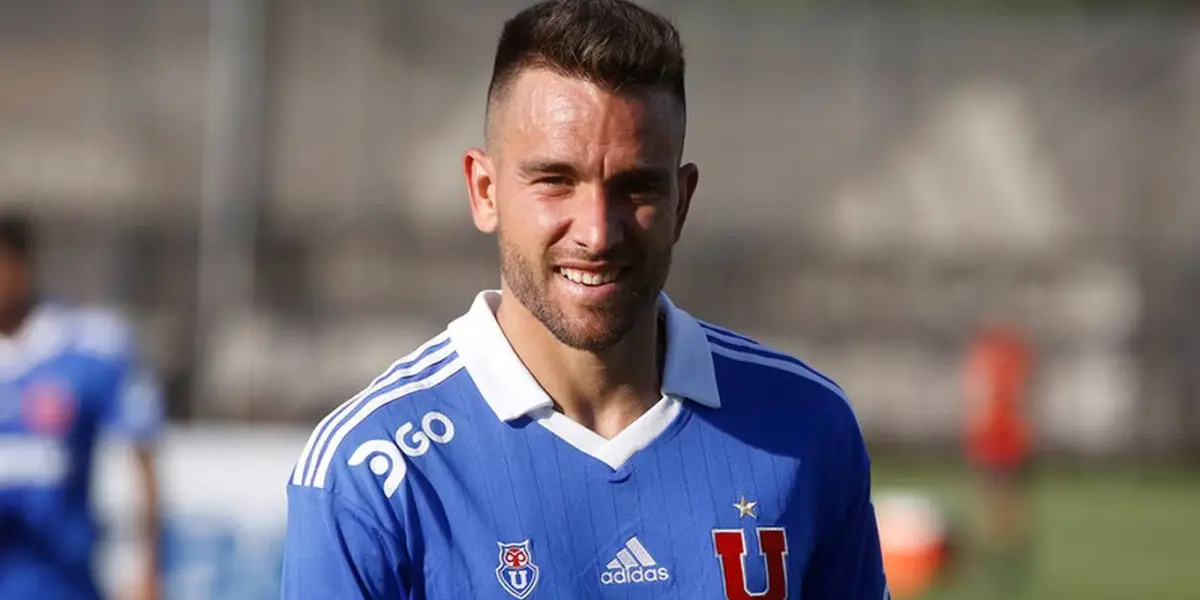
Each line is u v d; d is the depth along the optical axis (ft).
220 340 167.43
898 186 187.11
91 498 68.03
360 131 182.39
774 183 186.80
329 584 28.73
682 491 30.35
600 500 29.81
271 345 169.68
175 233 172.96
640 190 28.63
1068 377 185.06
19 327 67.05
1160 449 184.55
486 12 188.75
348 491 29.01
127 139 177.37
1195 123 187.83
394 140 183.11
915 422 183.93
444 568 28.89
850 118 188.55
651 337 30.89
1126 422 184.34
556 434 30.04
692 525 30.14
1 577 65.57
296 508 29.48
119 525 86.79
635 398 30.89
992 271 185.88
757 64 188.75
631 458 30.25
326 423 30.19
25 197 175.11
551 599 29.09
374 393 30.35
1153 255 185.37
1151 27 190.60
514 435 29.96
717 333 32.58
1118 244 185.68
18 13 181.78
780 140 187.83
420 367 30.86
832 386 32.65
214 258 168.45
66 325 67.62
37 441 66.13
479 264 180.55
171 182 175.63
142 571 69.41
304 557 29.04
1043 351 185.06
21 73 180.24
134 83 179.52
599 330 28.78
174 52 180.14
